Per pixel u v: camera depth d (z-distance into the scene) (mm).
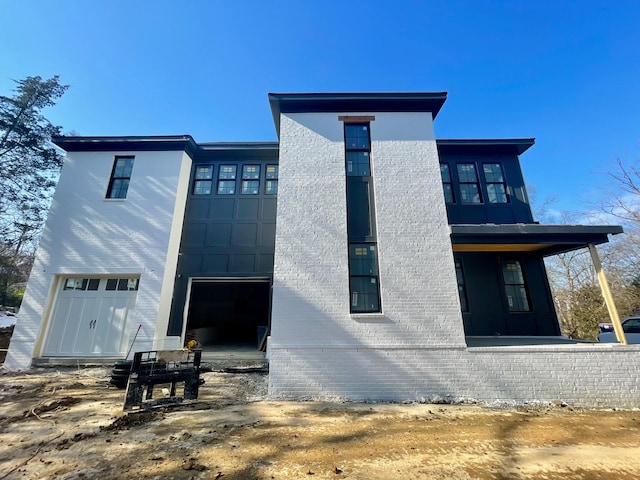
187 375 6203
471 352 6676
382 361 6660
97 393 6574
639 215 19781
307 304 7012
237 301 16328
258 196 11273
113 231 10000
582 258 22500
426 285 7180
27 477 3385
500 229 7484
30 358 8773
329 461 3758
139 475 3398
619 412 5844
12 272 18625
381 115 8664
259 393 6887
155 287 9539
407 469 3586
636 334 9734
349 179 8195
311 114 8617
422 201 7852
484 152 11094
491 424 5094
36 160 17250
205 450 4008
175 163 10867
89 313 9469
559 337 8977
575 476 3455
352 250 7633
